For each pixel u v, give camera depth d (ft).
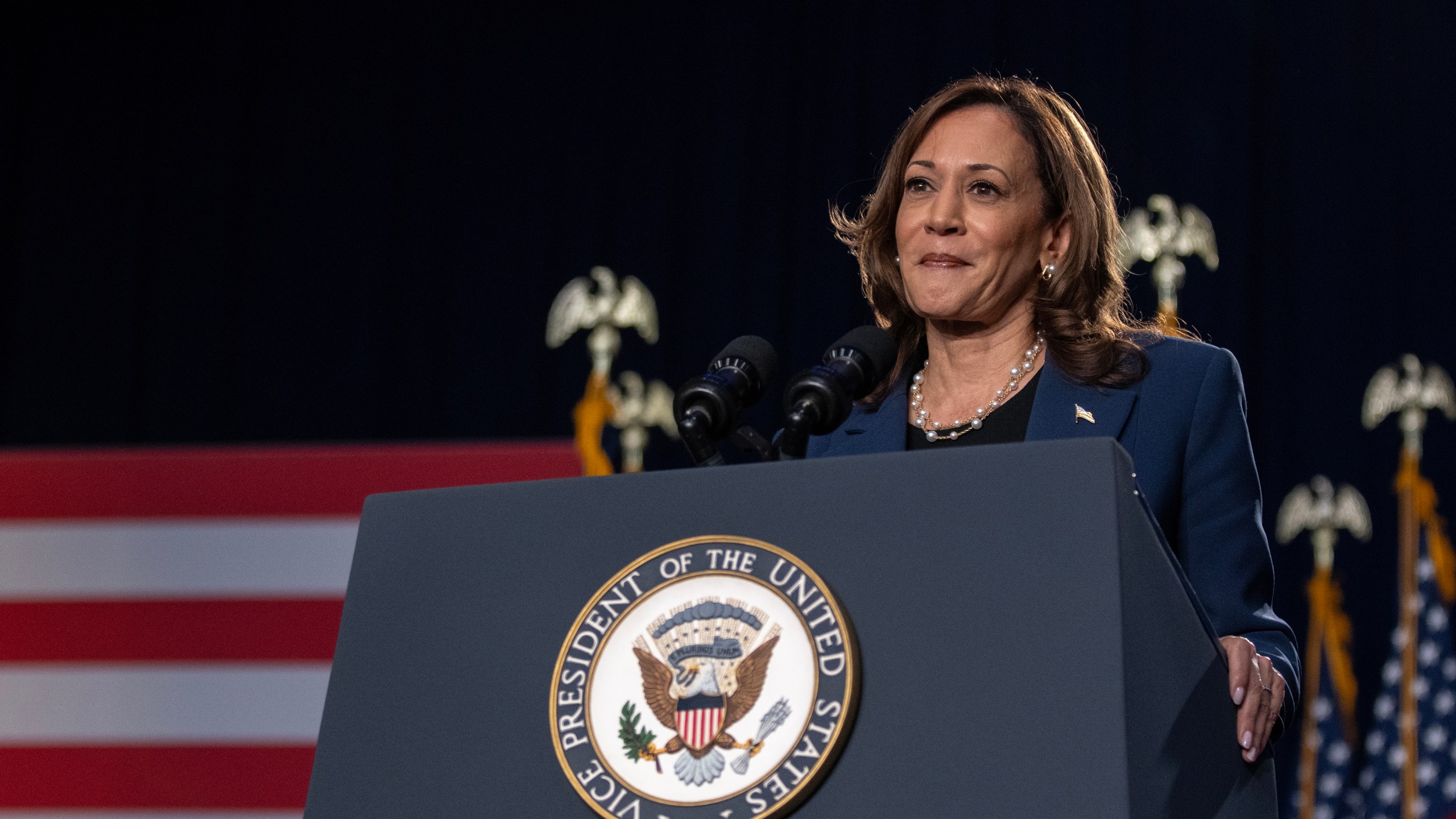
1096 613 10.09
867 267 20.94
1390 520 61.98
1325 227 65.00
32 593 50.39
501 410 67.46
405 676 12.00
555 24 71.26
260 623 49.52
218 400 69.67
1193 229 64.54
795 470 11.25
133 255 71.51
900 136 19.92
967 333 19.13
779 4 70.08
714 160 68.69
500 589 11.91
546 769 11.18
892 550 10.75
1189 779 11.07
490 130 70.59
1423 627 60.70
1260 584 17.13
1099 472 10.38
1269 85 66.80
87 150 72.74
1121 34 67.21
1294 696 14.87
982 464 10.72
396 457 49.98
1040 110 19.13
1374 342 63.77
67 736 49.19
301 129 71.87
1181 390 17.63
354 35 72.49
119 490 50.90
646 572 11.32
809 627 10.64
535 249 68.95
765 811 10.28
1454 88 65.62
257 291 70.49
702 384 14.20
